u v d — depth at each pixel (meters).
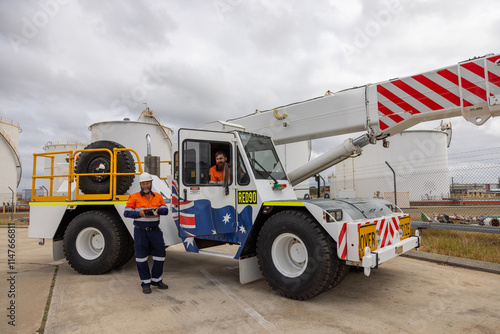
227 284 5.08
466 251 6.64
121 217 5.76
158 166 6.75
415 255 6.71
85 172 6.23
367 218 4.54
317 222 4.22
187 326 3.45
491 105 4.16
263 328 3.38
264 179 5.02
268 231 4.48
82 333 3.30
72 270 6.16
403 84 4.87
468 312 3.77
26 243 10.06
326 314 3.75
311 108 5.71
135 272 5.98
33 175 6.53
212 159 5.14
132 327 3.44
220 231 4.89
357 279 5.21
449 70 4.53
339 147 5.61
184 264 6.62
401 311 3.83
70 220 6.45
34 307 4.08
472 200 11.77
